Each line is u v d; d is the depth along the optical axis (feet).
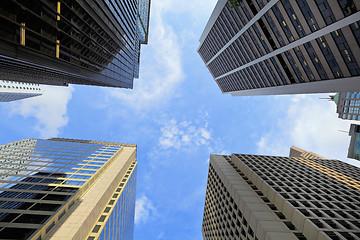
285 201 111.86
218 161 203.82
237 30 220.23
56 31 78.64
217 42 298.76
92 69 120.16
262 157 209.05
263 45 188.44
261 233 99.96
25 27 61.93
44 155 193.77
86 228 113.80
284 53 165.68
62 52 84.38
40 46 70.38
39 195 117.91
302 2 123.95
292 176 161.27
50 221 98.43
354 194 137.90
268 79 214.48
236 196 137.08
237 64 268.62
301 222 97.66
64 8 80.33
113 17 138.31
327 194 131.13
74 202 125.49
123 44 183.42
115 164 212.84
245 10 185.57
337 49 120.26
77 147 239.91
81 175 157.17
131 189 248.73
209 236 206.08
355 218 102.73
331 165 212.43
